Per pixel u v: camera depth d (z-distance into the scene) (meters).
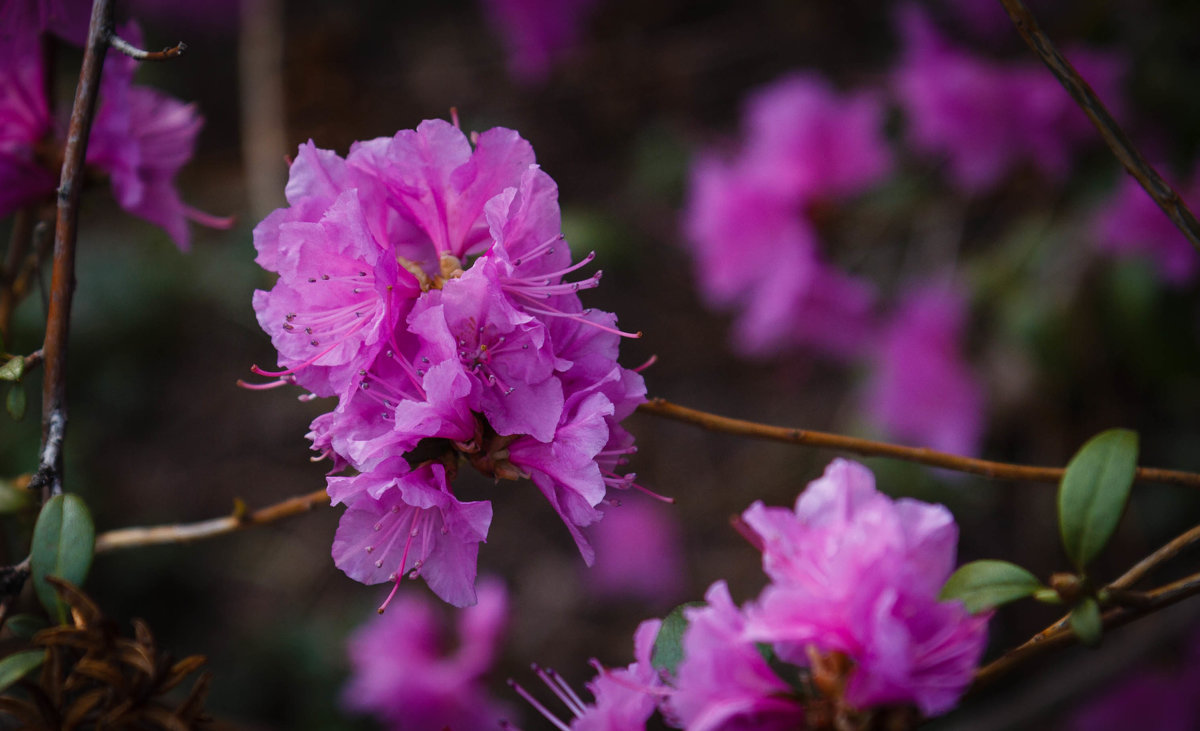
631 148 1.46
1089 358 1.01
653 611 1.22
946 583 0.58
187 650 1.22
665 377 1.33
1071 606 0.58
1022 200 1.09
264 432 1.37
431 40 1.60
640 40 1.53
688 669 0.56
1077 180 0.99
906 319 0.97
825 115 0.94
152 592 1.25
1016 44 1.00
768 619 0.55
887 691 0.55
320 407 1.38
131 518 1.29
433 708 1.00
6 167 0.67
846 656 0.56
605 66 1.51
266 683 1.17
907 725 0.56
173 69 1.56
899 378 0.97
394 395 0.58
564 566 1.25
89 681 0.61
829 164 0.95
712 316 1.36
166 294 1.36
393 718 1.01
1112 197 0.93
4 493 0.67
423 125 0.59
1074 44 0.96
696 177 1.00
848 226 1.02
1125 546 1.06
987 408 1.03
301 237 0.58
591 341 0.59
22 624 0.62
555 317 0.59
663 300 1.38
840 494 0.56
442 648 1.04
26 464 1.11
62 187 0.61
